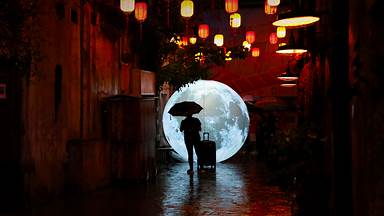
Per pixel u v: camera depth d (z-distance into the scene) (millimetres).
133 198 13445
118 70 17969
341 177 7832
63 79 13742
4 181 11555
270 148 10273
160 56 21625
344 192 7824
